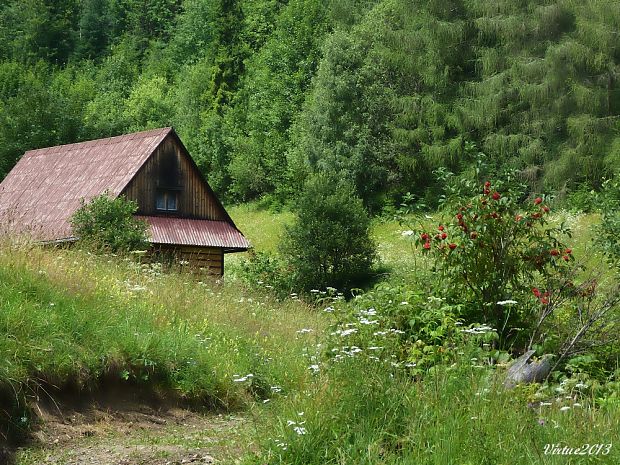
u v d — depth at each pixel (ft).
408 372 29.25
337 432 23.36
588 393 28.89
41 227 51.90
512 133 145.07
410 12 160.66
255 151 205.87
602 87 139.03
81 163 107.45
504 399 24.07
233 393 37.76
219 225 105.70
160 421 34.27
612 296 33.32
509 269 35.01
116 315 38.47
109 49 325.42
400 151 164.35
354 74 173.27
